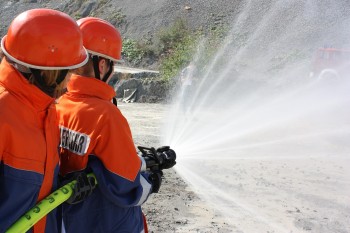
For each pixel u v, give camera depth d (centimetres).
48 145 209
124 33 3142
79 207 239
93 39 249
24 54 204
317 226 505
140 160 239
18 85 201
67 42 210
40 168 205
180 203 557
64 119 241
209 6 3078
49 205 208
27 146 199
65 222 242
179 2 3200
